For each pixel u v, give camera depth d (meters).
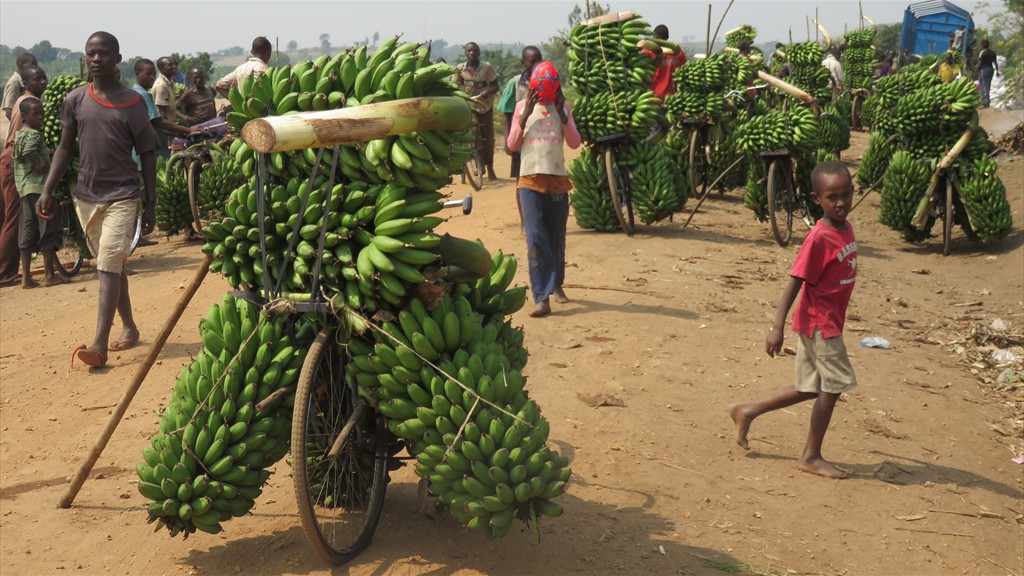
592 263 9.31
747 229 11.66
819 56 17.12
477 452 3.53
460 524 4.21
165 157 12.13
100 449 4.51
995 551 4.37
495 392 3.66
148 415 5.82
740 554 4.09
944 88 10.63
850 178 4.68
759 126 10.65
